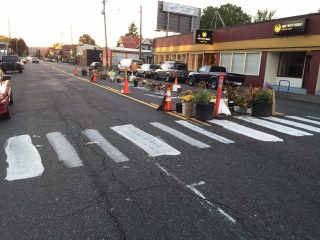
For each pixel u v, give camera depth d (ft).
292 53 84.79
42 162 21.29
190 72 97.09
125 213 14.80
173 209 15.23
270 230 13.58
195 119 36.19
